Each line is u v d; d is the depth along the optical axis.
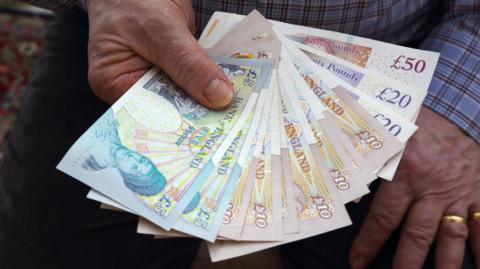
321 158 0.60
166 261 0.84
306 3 0.72
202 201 0.55
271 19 0.75
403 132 0.63
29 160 0.80
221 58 0.69
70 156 0.55
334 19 0.75
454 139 0.71
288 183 0.58
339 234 0.82
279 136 0.62
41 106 0.86
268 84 0.66
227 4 0.75
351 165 0.60
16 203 0.77
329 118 0.64
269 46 0.70
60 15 0.97
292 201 0.57
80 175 0.54
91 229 0.78
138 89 0.63
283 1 0.72
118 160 0.56
